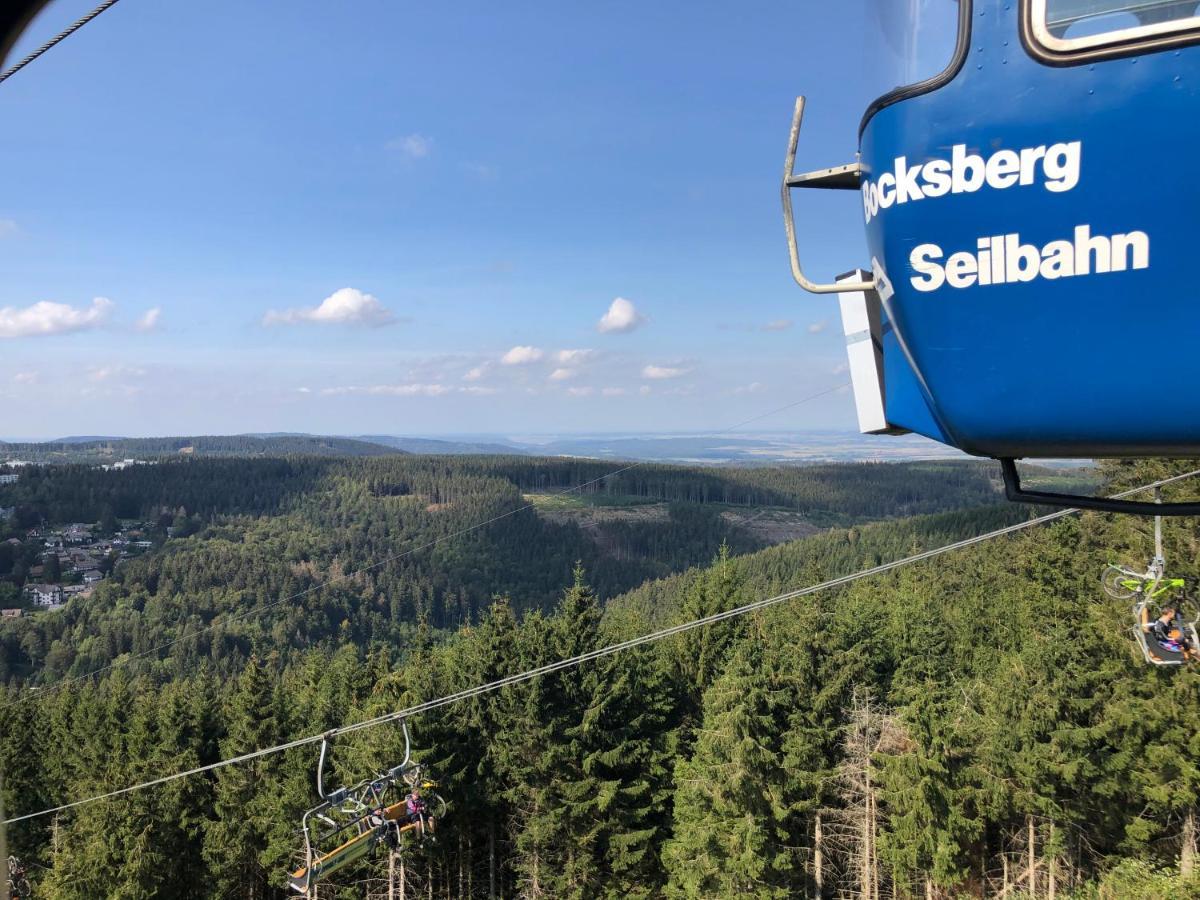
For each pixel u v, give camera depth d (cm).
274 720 3772
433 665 4278
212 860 3538
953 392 314
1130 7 276
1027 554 4562
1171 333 279
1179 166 271
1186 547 2542
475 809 3394
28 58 272
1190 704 2639
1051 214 288
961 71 297
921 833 2795
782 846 2973
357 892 3369
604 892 3281
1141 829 2630
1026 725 2842
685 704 4175
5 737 4338
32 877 4116
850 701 3612
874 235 331
